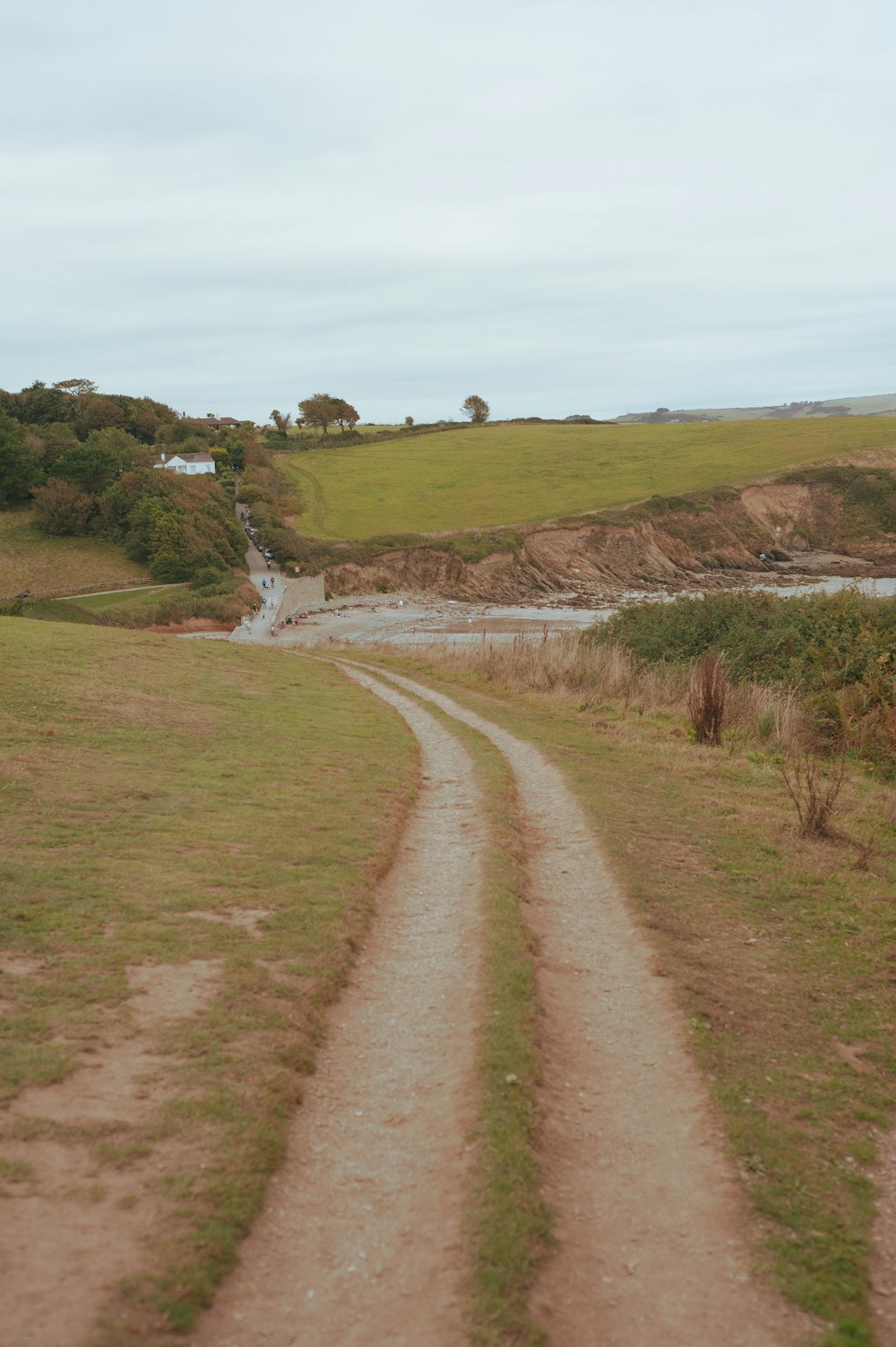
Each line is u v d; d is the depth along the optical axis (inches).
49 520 3868.1
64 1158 206.1
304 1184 213.0
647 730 842.2
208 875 403.2
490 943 346.3
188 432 5821.9
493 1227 195.3
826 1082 272.2
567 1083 264.2
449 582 3801.7
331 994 306.7
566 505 4564.5
